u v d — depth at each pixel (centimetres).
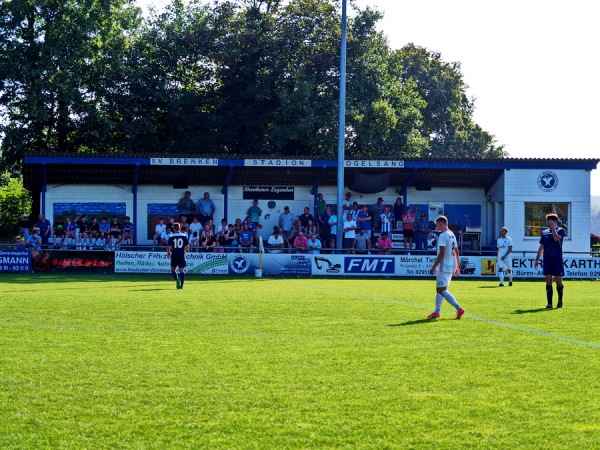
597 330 1316
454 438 669
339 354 1049
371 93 5066
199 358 1012
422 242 3675
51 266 3250
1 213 5275
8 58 4403
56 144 4856
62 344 1119
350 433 682
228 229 3512
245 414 741
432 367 961
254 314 1533
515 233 3825
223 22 5097
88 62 4716
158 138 5181
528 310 1689
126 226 3575
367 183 3772
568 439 666
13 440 661
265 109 5075
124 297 1914
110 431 687
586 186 3838
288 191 3872
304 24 5081
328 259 3325
